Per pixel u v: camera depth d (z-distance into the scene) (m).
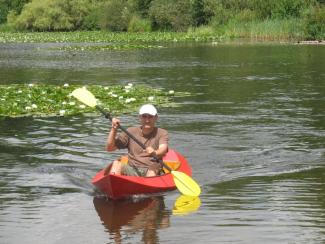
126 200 8.47
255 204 8.05
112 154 11.11
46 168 10.12
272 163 10.36
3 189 8.94
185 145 11.77
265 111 15.56
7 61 34.59
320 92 19.14
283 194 8.49
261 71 26.34
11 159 10.73
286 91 19.47
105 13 71.81
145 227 7.28
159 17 67.31
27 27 80.25
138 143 9.23
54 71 27.80
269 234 6.91
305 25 49.91
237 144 11.80
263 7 57.06
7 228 7.26
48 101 16.67
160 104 16.69
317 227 7.13
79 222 7.50
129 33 66.50
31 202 8.31
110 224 7.40
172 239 6.83
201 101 17.34
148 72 26.52
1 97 17.17
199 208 7.95
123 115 15.15
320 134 12.63
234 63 30.67
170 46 47.00
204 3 63.03
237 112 15.44
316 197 8.31
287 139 12.21
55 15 77.44
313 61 31.06
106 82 22.66
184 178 8.66
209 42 51.22
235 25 56.69
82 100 9.68
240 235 6.90
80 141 12.16
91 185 9.20
